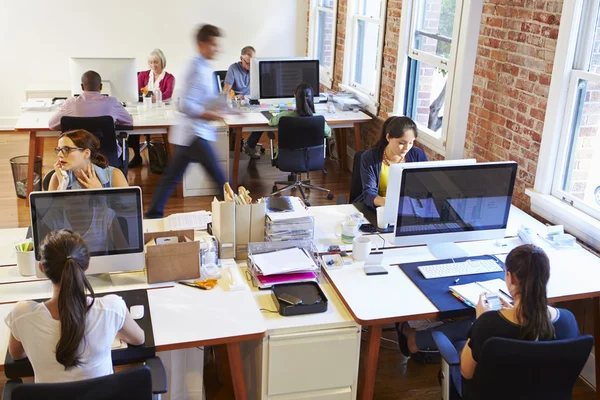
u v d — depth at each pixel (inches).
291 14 295.6
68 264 72.6
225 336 89.4
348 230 120.6
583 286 107.2
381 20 208.7
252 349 101.4
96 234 98.7
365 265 110.8
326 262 112.0
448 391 93.3
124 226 99.4
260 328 91.9
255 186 223.1
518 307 81.5
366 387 102.5
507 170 115.3
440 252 118.7
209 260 108.1
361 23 236.1
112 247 99.7
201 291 101.3
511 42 143.2
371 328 98.7
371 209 136.7
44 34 273.9
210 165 180.1
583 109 127.4
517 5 139.8
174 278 103.3
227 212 109.2
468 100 161.5
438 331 102.9
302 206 120.0
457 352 93.4
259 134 247.8
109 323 77.2
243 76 245.9
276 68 219.8
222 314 95.0
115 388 71.2
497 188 116.1
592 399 119.7
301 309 96.8
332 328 96.2
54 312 75.2
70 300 72.6
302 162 201.5
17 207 195.0
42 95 261.4
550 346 78.0
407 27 191.9
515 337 81.4
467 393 88.9
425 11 185.9
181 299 98.6
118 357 84.8
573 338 78.8
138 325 89.0
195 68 170.6
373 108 220.5
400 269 112.1
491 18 149.6
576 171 131.5
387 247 120.7
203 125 175.6
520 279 80.7
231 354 93.0
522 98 140.9
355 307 98.0
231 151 255.3
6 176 222.2
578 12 122.7
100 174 123.3
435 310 98.5
